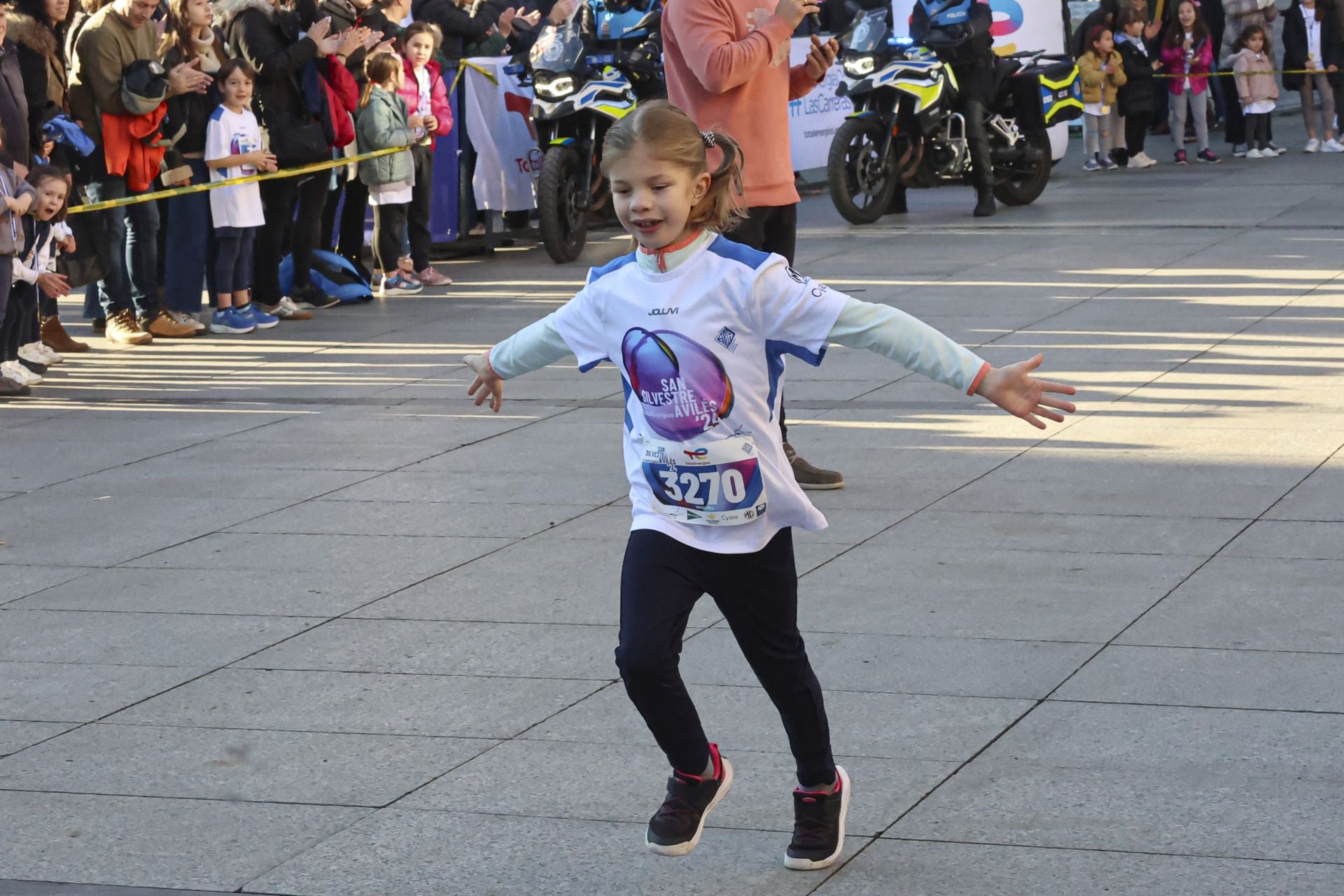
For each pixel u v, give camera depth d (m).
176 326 11.60
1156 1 20.84
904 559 6.03
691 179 3.44
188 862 3.89
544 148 15.02
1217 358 9.31
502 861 3.84
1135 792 4.04
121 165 10.99
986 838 3.84
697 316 3.49
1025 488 6.92
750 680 4.93
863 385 9.17
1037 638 5.16
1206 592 5.51
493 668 5.12
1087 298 11.45
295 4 12.72
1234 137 21.55
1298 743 4.29
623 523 6.70
